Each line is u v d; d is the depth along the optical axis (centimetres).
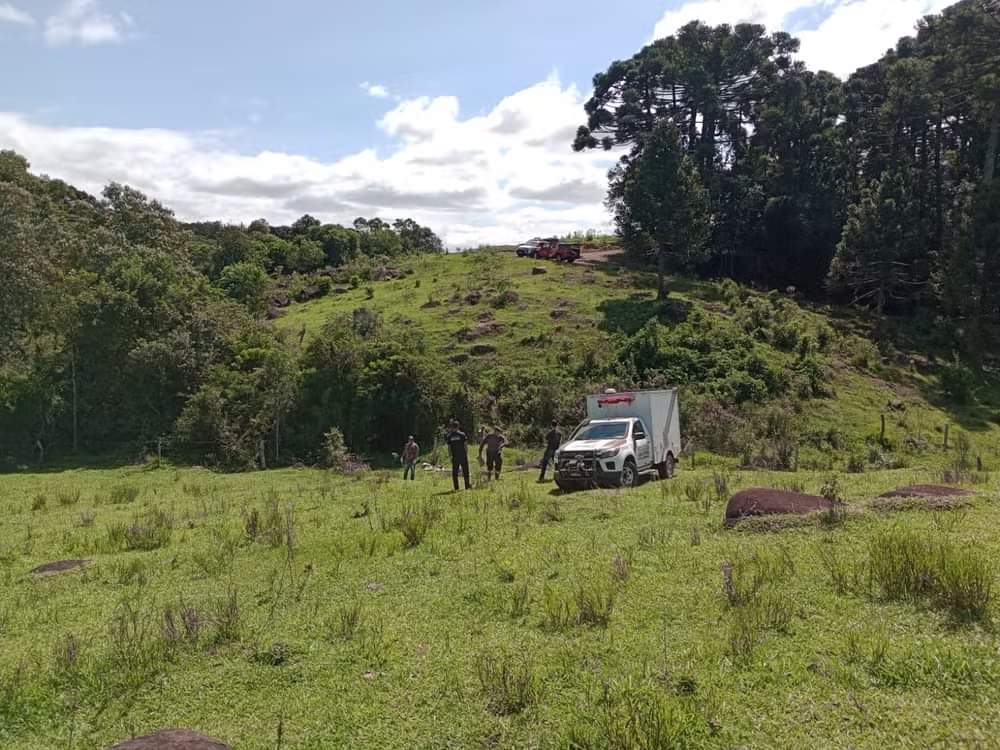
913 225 4666
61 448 3219
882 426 3231
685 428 3036
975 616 571
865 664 504
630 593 716
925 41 5781
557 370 3684
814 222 5750
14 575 1033
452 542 1049
